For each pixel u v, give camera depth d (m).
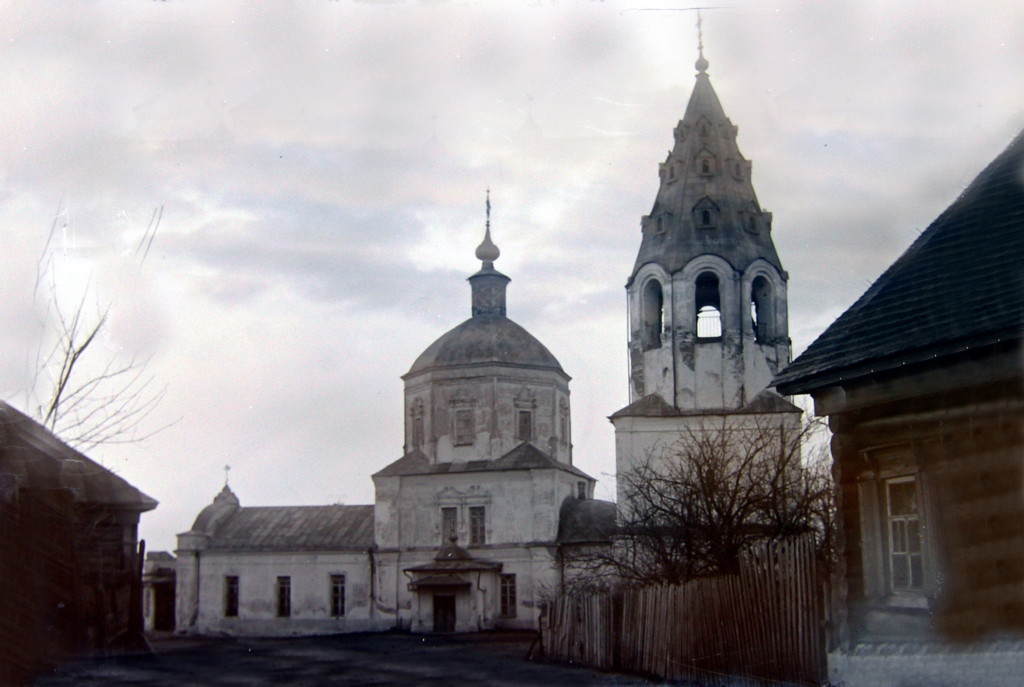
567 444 54.59
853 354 13.90
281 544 52.62
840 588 13.91
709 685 17.14
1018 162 14.88
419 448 52.94
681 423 36.34
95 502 22.17
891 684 12.97
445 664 27.64
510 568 49.38
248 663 27.84
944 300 13.47
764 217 38.47
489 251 55.97
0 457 18.25
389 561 51.03
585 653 24.66
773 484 21.16
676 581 21.23
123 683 19.38
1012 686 11.67
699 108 39.38
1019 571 11.66
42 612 19.64
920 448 13.10
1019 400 11.89
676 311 37.22
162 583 55.09
